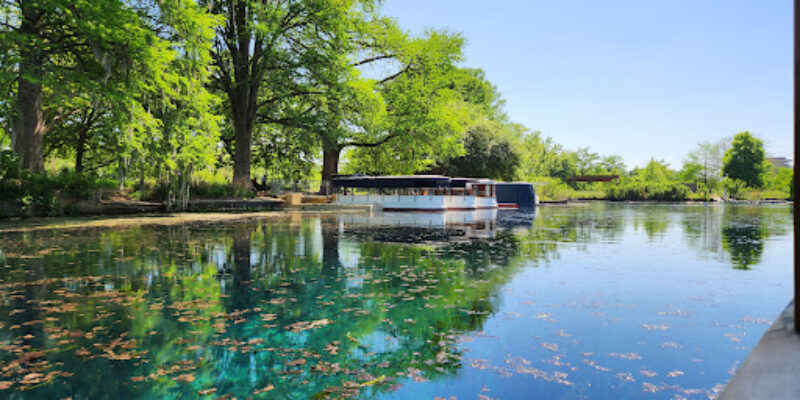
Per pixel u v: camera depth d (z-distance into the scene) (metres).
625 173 104.75
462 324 4.16
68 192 18.42
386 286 5.81
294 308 4.72
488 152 42.84
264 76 27.80
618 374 3.00
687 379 2.92
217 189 24.69
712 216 23.84
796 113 1.42
